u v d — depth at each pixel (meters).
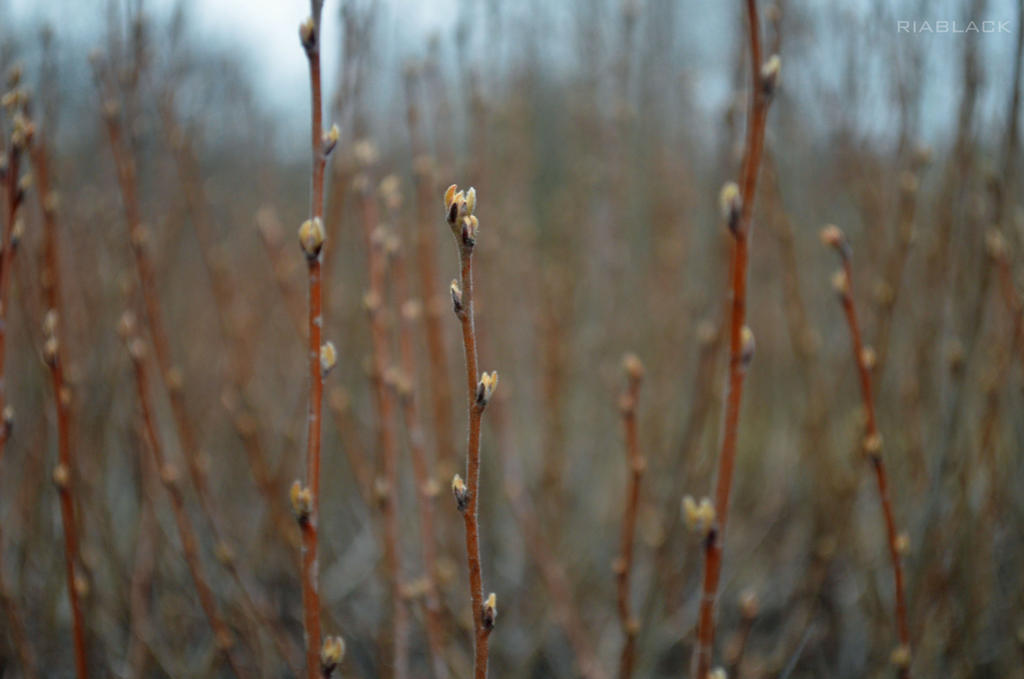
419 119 0.73
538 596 0.76
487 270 0.83
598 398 1.01
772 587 0.83
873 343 0.68
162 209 0.79
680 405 0.90
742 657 0.72
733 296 0.43
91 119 0.73
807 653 0.72
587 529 0.89
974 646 0.64
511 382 0.97
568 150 1.13
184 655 0.65
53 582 0.63
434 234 0.71
